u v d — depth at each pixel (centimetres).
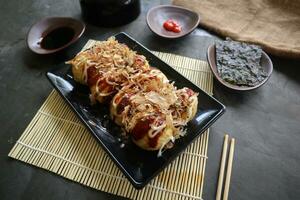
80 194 27
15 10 50
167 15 44
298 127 31
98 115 31
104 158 29
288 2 44
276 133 31
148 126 26
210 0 47
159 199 26
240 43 37
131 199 26
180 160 28
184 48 40
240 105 33
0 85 37
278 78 36
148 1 49
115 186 27
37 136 31
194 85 32
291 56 37
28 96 36
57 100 34
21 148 30
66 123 32
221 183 27
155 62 35
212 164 28
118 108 28
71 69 35
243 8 45
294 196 26
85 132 31
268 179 27
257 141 30
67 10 49
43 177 28
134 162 27
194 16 43
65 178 28
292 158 29
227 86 33
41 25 41
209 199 26
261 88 35
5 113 34
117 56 32
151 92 28
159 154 27
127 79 31
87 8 42
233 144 29
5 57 41
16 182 28
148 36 43
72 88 34
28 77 38
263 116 32
